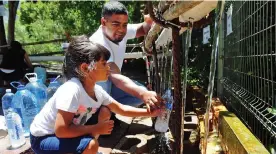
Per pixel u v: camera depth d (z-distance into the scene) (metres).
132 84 2.21
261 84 2.22
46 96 3.12
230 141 1.96
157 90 2.99
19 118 2.53
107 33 2.63
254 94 2.39
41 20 14.31
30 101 2.79
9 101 2.96
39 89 3.05
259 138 2.20
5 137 2.75
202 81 4.79
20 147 2.49
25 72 5.74
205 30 3.64
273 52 2.26
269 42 2.23
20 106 2.77
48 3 13.37
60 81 3.48
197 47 5.38
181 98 1.57
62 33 14.11
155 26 1.90
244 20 2.72
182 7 1.17
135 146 2.82
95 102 2.00
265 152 1.52
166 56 2.48
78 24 10.73
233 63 3.21
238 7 2.99
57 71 7.22
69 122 1.85
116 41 2.67
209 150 2.22
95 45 1.88
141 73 8.20
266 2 2.11
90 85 1.93
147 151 2.88
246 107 2.39
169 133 2.79
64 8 11.22
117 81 2.26
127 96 3.07
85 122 2.07
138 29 3.06
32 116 2.79
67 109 1.82
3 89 5.00
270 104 2.14
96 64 1.86
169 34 1.95
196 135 2.93
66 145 1.88
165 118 1.99
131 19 8.66
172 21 1.45
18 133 2.50
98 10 10.30
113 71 2.39
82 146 1.85
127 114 2.10
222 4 1.11
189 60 5.59
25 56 5.92
